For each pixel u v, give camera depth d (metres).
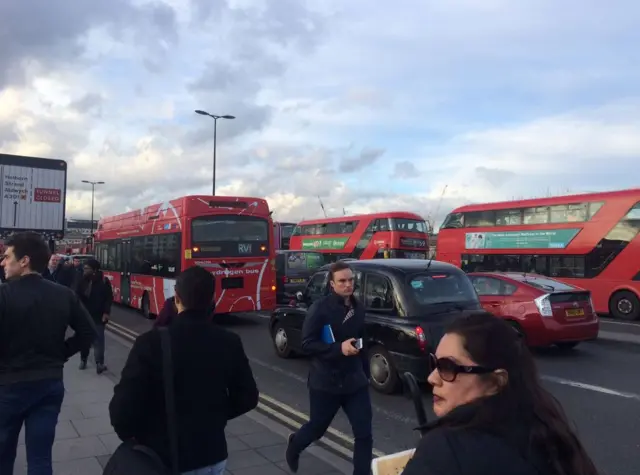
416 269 7.76
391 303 7.56
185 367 2.49
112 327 14.20
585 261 17.56
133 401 2.37
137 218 17.31
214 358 2.57
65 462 4.64
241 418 6.09
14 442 3.49
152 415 2.45
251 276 14.05
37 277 3.58
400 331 7.22
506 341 1.53
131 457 2.28
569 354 10.56
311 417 4.26
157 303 15.05
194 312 2.64
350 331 4.18
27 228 12.64
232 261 13.84
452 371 1.54
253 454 4.93
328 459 4.84
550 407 1.49
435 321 7.10
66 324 3.63
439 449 1.39
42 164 12.81
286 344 10.10
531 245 19.02
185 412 2.47
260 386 8.16
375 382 7.62
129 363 2.45
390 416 6.56
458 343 1.56
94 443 5.10
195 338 2.56
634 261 16.47
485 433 1.41
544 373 8.89
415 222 26.50
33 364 3.45
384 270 7.83
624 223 16.80
